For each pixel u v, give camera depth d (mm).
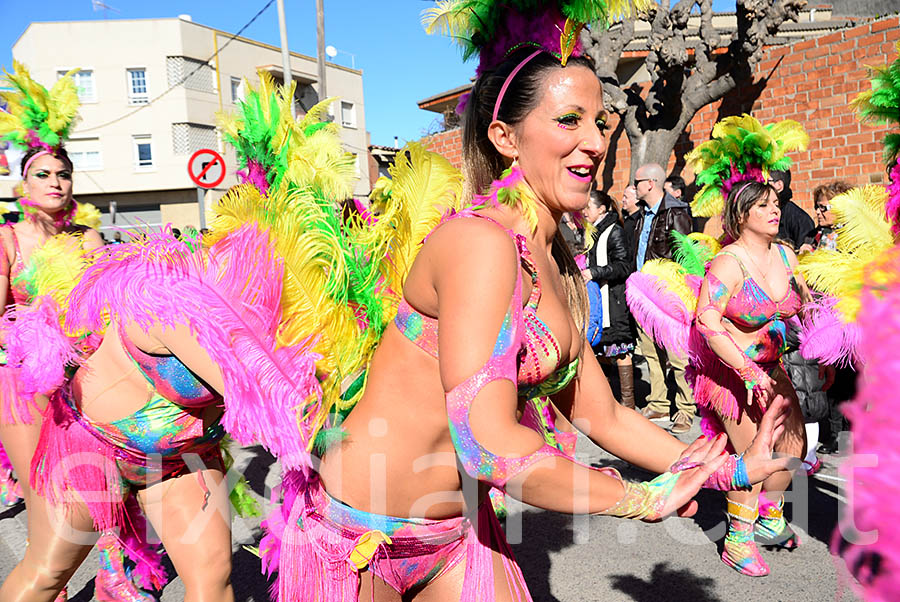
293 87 2125
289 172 1978
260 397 1529
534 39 1409
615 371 7000
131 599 2582
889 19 6098
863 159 6402
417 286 1310
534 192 1396
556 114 1329
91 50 35375
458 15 1557
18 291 2951
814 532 3084
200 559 1907
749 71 7129
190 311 1632
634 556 3064
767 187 2842
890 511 610
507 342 1162
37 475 1953
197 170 14469
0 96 2934
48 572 1979
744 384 2869
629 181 8219
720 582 2797
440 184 1818
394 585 1456
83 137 35688
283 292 1651
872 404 650
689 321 3141
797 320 2830
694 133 7840
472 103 1508
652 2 1499
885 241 2004
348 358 1640
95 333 1855
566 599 2715
